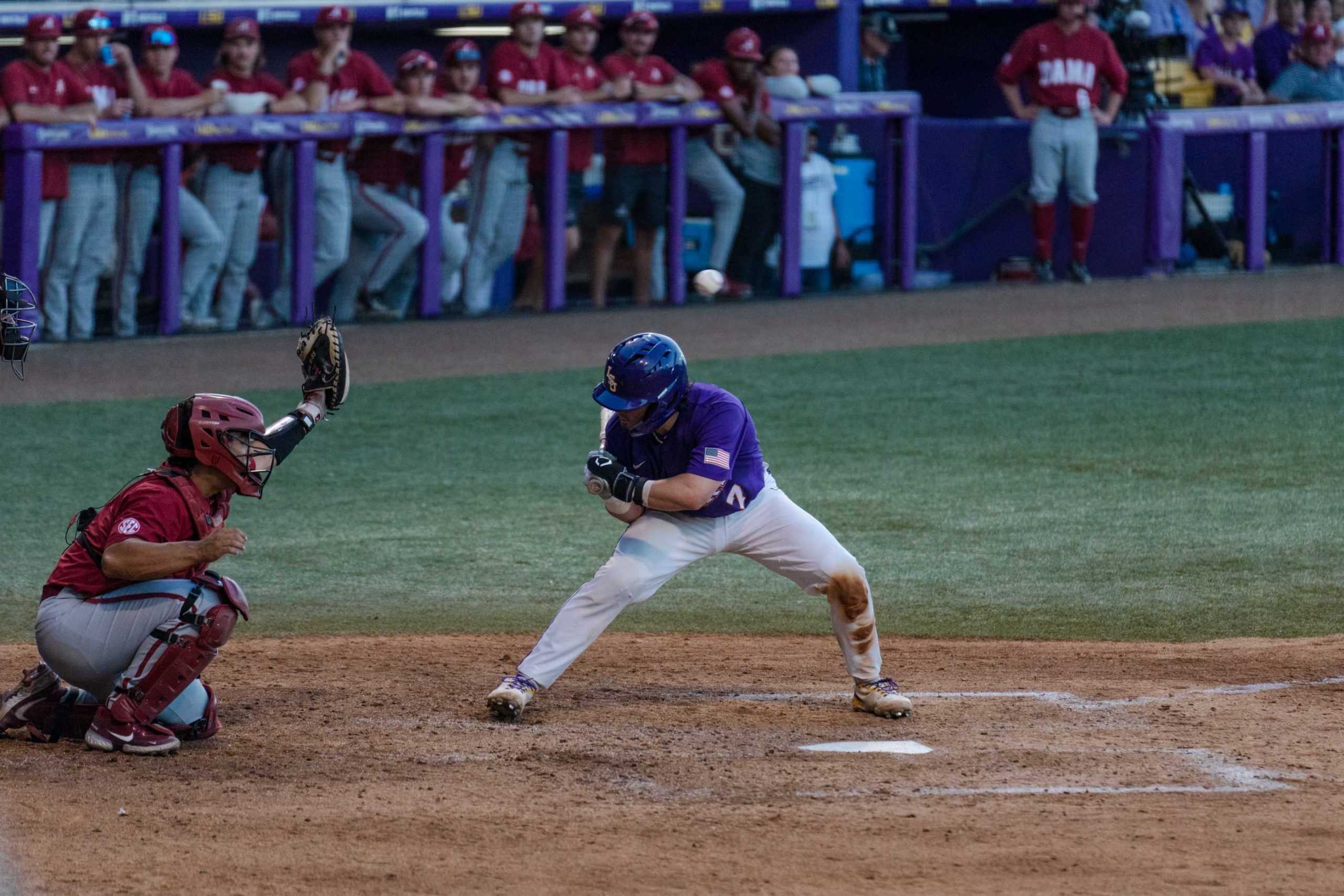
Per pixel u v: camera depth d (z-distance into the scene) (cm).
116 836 1639
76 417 4262
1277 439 4041
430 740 2036
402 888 1495
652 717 2158
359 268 5647
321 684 2311
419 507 3503
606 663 2462
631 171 5934
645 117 5872
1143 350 5238
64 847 1599
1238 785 1859
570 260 5991
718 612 2831
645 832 1681
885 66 7431
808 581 2117
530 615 2770
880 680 2175
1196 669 2414
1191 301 6141
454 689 2292
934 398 4566
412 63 5481
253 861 1569
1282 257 7019
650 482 2011
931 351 5269
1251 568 3009
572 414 4400
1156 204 6650
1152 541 3203
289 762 1936
